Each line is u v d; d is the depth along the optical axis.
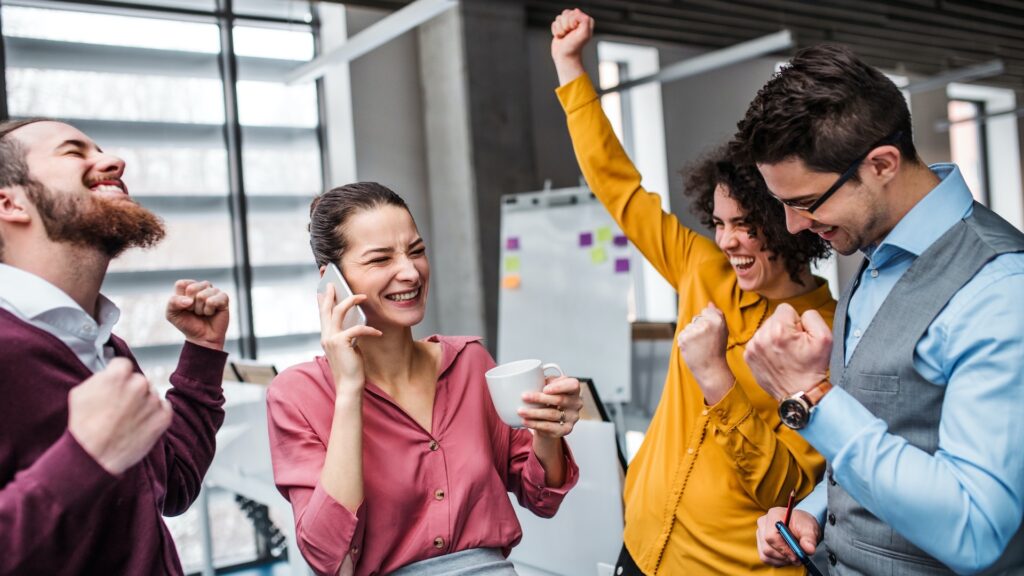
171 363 5.32
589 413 2.06
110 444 0.85
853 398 1.04
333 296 1.24
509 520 1.32
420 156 6.30
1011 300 0.98
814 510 1.36
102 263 1.07
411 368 1.33
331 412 1.28
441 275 6.27
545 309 5.05
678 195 7.88
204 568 3.45
